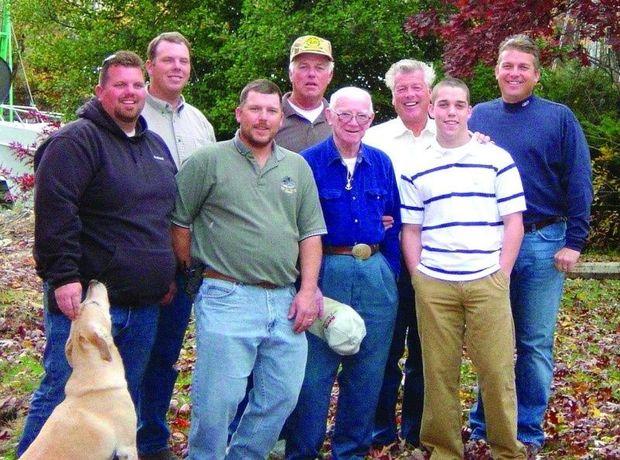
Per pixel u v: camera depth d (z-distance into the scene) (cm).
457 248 491
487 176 493
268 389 464
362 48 1509
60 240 428
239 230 455
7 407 621
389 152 564
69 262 430
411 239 513
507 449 501
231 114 1619
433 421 505
